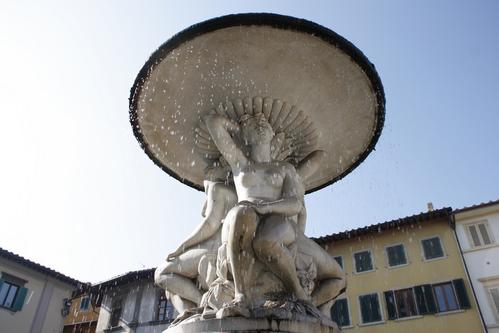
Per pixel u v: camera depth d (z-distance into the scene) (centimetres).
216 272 345
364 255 2369
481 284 2064
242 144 419
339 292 369
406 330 2091
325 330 298
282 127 448
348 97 445
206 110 448
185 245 373
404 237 2330
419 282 2178
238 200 373
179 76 425
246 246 317
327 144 486
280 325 277
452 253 2184
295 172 389
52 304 2367
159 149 495
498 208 2166
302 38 392
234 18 378
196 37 390
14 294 2234
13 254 2233
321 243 2498
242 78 428
